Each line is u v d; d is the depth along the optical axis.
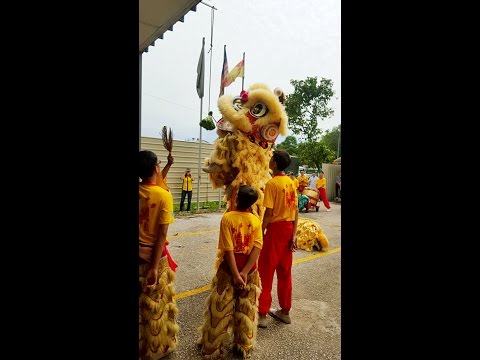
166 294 2.15
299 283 3.95
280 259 2.79
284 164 2.73
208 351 2.18
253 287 2.30
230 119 3.05
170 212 2.02
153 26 4.32
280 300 2.88
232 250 2.14
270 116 3.11
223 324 2.17
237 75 6.46
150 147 10.16
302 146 18.05
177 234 6.57
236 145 3.07
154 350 2.07
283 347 2.47
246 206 2.25
